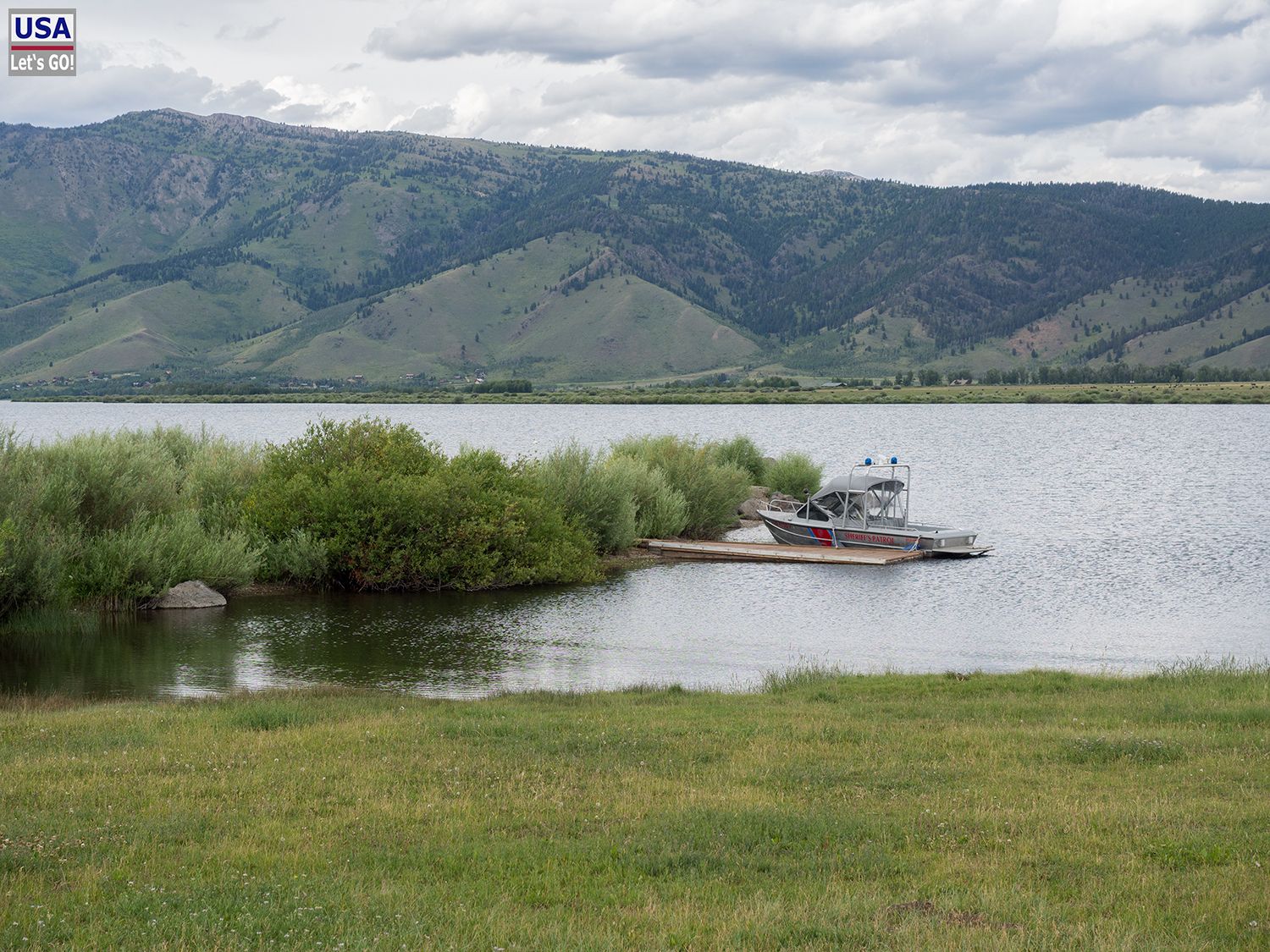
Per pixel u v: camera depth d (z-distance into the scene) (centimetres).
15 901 922
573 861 1064
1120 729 1677
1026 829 1156
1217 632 2991
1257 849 1071
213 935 852
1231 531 5038
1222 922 877
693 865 1059
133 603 3116
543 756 1524
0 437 3281
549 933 862
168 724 1759
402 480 3591
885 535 4459
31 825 1158
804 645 2803
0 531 2769
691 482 5119
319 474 3731
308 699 2042
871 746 1577
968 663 2616
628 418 17938
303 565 3475
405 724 1748
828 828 1168
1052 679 2208
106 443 3525
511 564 3656
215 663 2527
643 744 1597
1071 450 10262
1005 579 3850
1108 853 1076
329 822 1198
